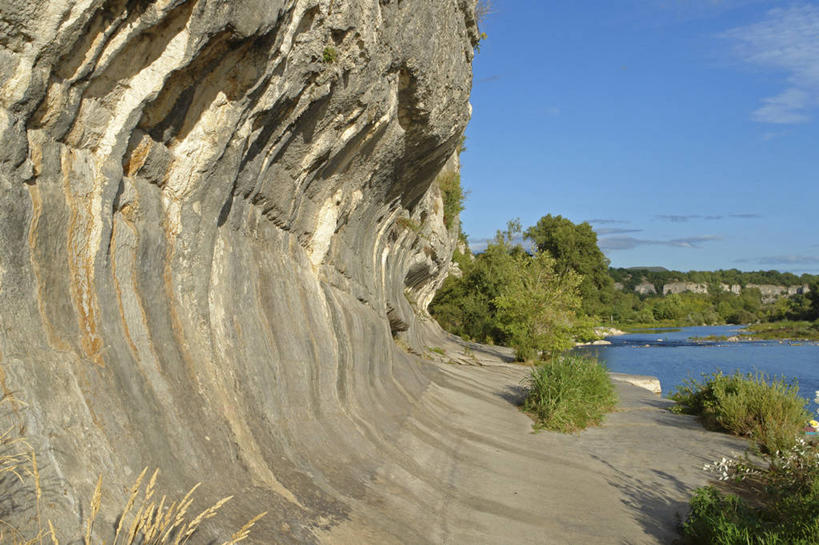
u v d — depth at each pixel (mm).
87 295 3631
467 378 15828
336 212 8547
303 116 5980
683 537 6008
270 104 5066
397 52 6918
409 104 8273
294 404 6012
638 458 9312
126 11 3336
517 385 16688
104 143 3828
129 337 3941
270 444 5027
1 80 2973
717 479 8156
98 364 3516
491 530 5754
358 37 5789
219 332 5121
